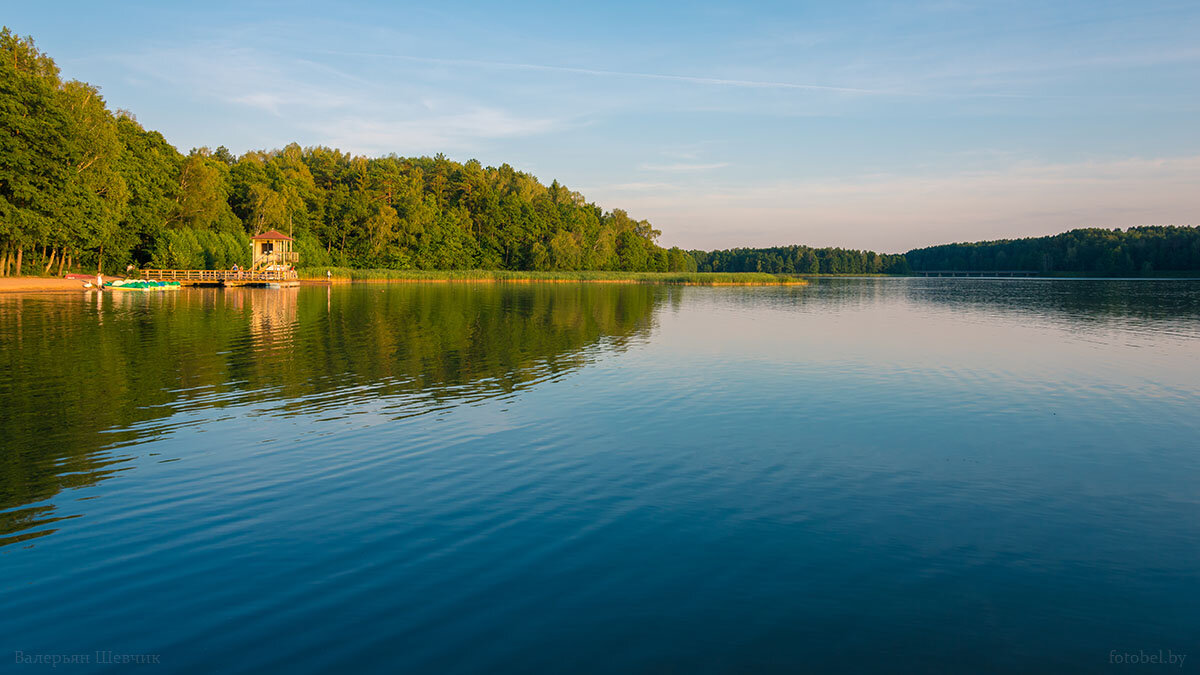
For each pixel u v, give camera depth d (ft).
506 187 593.42
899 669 22.13
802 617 25.27
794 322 148.77
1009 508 36.52
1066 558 30.42
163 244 265.34
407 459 44.45
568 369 80.48
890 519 34.83
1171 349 103.35
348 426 52.75
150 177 273.75
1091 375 79.00
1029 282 531.50
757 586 27.58
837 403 62.80
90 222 223.92
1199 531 33.50
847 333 125.70
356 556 30.01
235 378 71.97
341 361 83.97
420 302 194.70
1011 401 64.28
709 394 66.44
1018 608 26.04
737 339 113.80
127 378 70.79
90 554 30.04
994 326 141.59
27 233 204.44
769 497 37.93
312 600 26.23
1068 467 43.93
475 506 36.17
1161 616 25.55
